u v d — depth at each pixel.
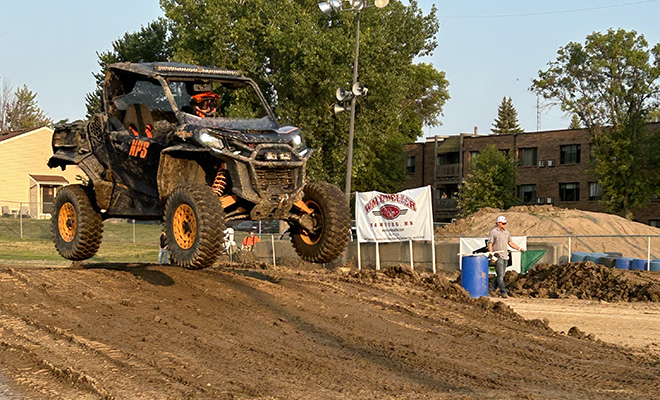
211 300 10.91
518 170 61.44
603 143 49.16
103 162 11.23
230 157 9.02
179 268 13.29
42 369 7.24
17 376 6.96
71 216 12.20
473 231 30.09
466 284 17.06
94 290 10.84
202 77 10.44
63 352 7.71
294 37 39.00
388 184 60.59
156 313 9.77
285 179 9.38
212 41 41.22
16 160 55.69
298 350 8.52
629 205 49.50
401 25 45.66
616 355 9.43
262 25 40.31
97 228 11.98
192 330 9.06
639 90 47.50
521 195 61.53
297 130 9.97
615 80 48.53
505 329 10.86
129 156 10.53
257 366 7.65
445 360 8.47
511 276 20.08
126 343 8.23
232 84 10.68
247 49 40.16
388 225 21.83
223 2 40.06
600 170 49.06
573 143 58.66
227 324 9.52
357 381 7.31
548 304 16.31
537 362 8.76
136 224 51.19
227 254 28.52
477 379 7.64
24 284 11.07
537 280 19.59
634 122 48.16
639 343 11.08
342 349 8.73
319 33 39.62
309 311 10.79
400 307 11.68
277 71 40.66
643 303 16.53
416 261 22.77
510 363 8.59
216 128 9.38
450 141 67.38
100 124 11.23
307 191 10.35
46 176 56.47
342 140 40.84
